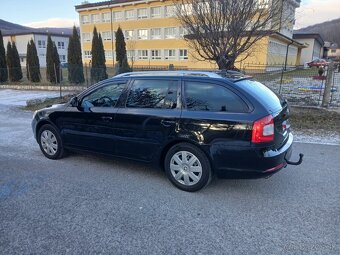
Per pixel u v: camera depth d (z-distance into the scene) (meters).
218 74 4.14
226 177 3.79
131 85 4.46
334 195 3.88
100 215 3.42
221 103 3.76
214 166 3.79
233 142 3.62
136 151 4.38
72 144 5.09
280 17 9.52
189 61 34.75
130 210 3.54
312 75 15.41
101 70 19.56
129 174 4.66
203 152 3.84
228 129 3.62
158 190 4.08
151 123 4.13
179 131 3.92
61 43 67.44
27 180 4.46
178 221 3.29
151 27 43.31
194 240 2.95
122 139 4.45
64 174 4.69
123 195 3.94
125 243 2.90
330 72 9.69
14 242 2.93
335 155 5.49
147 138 4.22
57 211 3.52
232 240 2.94
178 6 10.13
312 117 8.45
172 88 4.11
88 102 4.86
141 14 44.00
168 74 4.24
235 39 8.91
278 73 16.42
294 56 45.56
